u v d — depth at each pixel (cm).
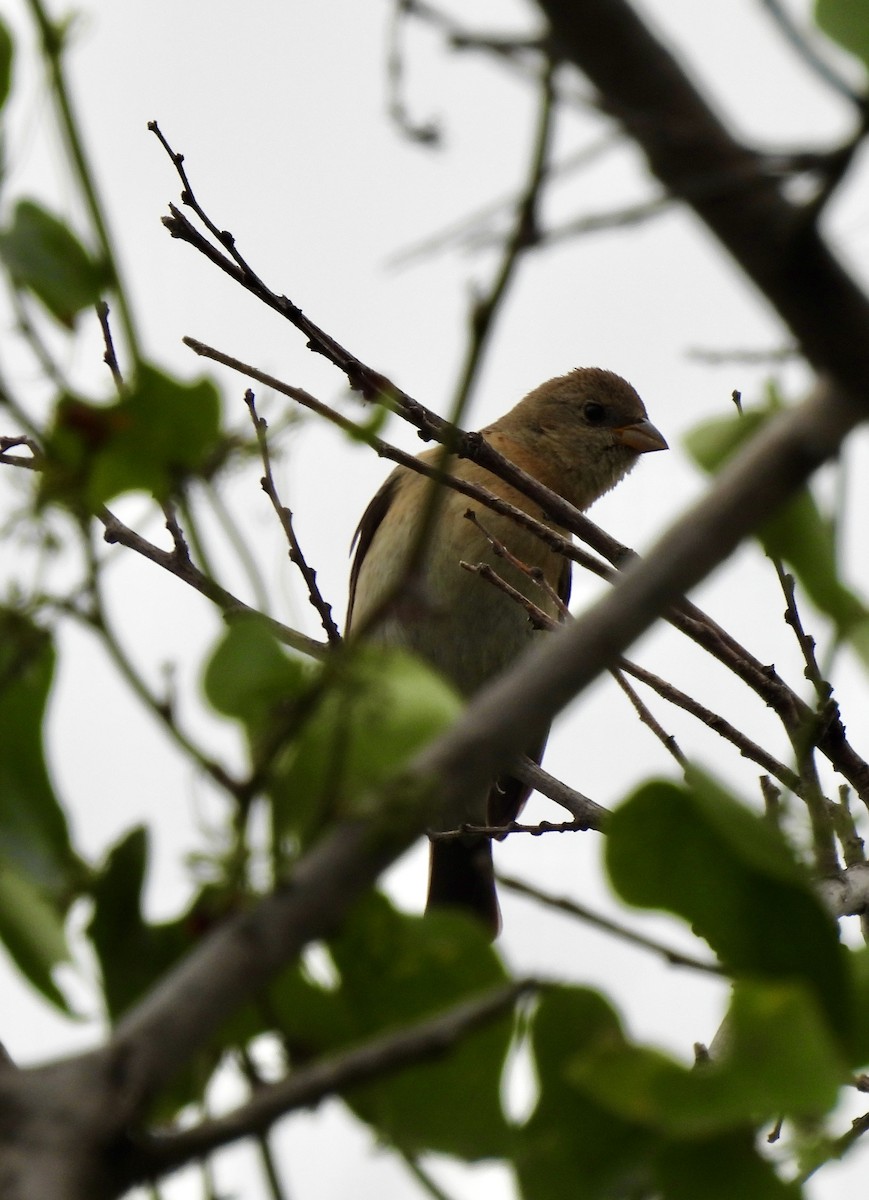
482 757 282
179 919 318
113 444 302
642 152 294
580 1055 302
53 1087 259
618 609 289
